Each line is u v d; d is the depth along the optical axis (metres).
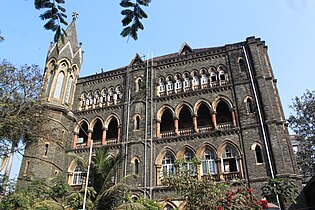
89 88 38.16
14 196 21.61
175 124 31.19
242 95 30.20
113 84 37.12
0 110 21.33
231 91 30.95
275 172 25.19
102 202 19.66
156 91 34.22
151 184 28.20
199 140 29.17
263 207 15.62
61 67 36.94
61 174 30.47
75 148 33.59
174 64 35.31
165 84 34.50
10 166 23.39
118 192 20.48
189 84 33.59
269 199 23.05
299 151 34.59
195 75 33.97
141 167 29.45
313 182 22.56
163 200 27.05
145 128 31.69
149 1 6.88
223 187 19.58
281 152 25.72
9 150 22.16
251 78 30.66
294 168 25.89
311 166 33.72
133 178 28.83
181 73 34.44
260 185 25.00
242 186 25.47
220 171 26.97
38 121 23.92
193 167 25.92
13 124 21.44
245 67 31.97
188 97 32.22
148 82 34.84
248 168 26.23
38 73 24.12
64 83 36.25
